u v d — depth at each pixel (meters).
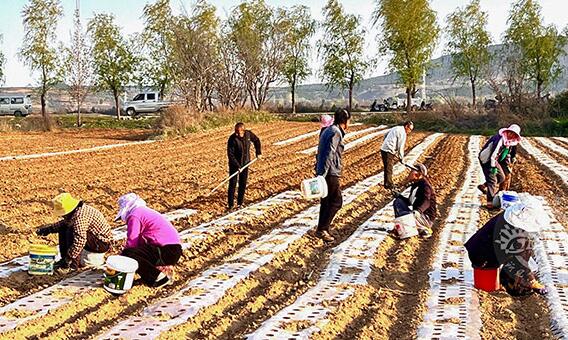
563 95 41.72
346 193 15.62
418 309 7.64
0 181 16.94
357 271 9.12
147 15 50.94
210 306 7.65
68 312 7.36
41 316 7.15
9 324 6.87
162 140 30.84
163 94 53.97
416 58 51.16
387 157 15.86
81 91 44.78
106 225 8.91
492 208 13.62
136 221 8.33
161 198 14.98
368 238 10.90
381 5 51.66
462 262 9.59
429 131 41.19
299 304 7.75
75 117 49.28
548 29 51.03
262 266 9.29
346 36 56.06
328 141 10.80
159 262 8.27
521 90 42.28
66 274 8.76
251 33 49.91
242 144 13.89
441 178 18.72
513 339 6.84
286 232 11.39
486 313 7.55
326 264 9.59
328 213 10.97
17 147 26.31
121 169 20.09
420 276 9.19
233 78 46.84
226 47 47.72
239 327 7.18
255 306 7.82
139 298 7.97
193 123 34.03
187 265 9.38
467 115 42.22
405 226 10.93
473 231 11.57
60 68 48.09
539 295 8.17
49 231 9.02
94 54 49.62
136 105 53.78
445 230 11.65
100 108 71.38
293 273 9.15
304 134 34.34
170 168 20.44
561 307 7.65
